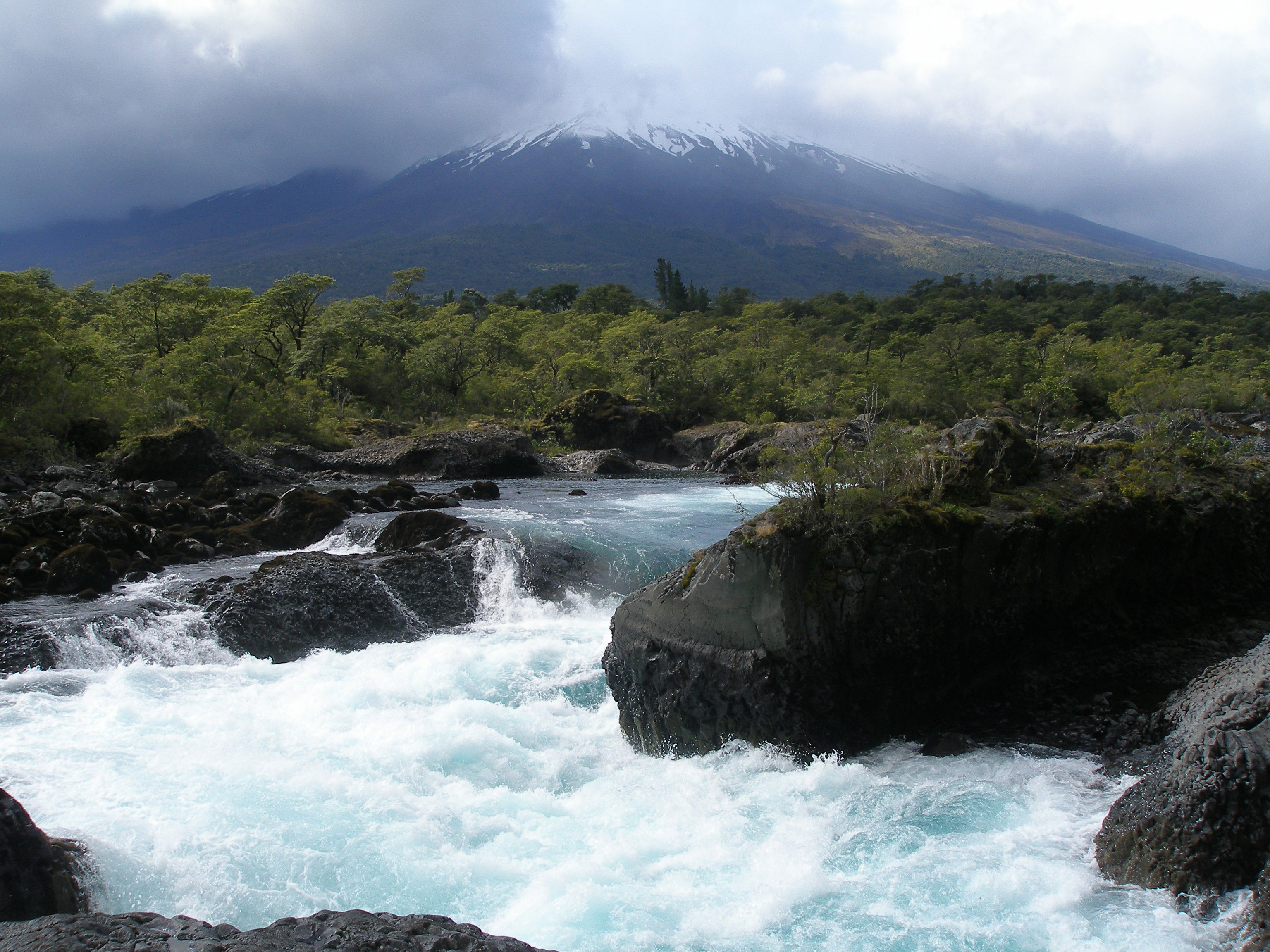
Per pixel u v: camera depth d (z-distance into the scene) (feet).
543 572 61.16
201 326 198.08
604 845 28.99
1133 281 532.73
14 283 126.52
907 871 26.32
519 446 148.05
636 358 253.03
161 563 63.46
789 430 155.94
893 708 35.63
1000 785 31.73
